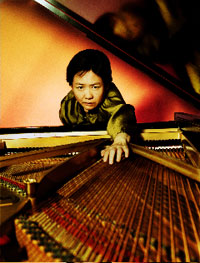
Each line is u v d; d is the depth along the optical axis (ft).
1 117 10.18
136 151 5.60
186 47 8.08
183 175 4.75
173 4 7.00
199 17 7.08
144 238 2.79
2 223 2.92
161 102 10.21
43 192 3.74
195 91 9.55
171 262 2.42
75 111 9.96
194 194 3.98
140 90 10.02
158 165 5.31
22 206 3.31
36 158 5.26
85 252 2.55
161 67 9.23
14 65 9.66
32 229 2.93
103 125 9.91
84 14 8.52
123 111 7.89
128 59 9.37
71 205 3.61
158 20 7.68
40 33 9.34
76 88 9.66
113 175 4.77
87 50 9.42
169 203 3.63
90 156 5.50
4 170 5.55
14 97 10.00
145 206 3.55
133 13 7.78
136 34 8.42
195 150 4.99
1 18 9.12
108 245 2.67
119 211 3.43
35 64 9.68
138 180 4.51
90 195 3.94
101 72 9.43
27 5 9.01
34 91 9.95
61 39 9.39
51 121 10.21
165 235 2.84
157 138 7.54
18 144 7.45
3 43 9.39
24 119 10.23
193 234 2.88
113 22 8.39
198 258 2.49
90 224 3.10
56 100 10.02
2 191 4.03
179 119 7.66
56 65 9.66
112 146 5.68
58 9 8.65
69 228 3.01
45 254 2.55
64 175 4.45
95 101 9.72
